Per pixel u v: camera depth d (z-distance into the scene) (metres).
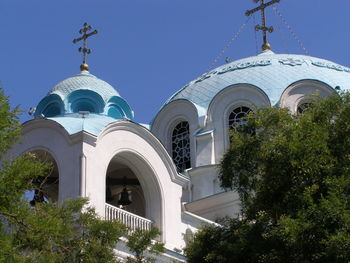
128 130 28.12
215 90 38.22
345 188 19.80
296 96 36.50
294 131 21.45
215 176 35.31
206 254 22.52
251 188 22.47
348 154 21.00
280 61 39.38
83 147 26.09
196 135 36.66
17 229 18.53
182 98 38.16
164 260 26.95
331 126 21.86
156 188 28.52
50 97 34.03
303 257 19.69
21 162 18.30
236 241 21.89
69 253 20.59
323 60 40.88
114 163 29.86
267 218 21.30
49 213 19.89
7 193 17.73
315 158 20.64
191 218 29.83
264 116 22.59
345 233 18.69
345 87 37.88
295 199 20.64
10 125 18.28
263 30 43.88
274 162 21.17
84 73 36.06
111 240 21.33
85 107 33.53
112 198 30.94
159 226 27.95
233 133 23.11
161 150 29.11
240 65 39.53
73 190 25.66
